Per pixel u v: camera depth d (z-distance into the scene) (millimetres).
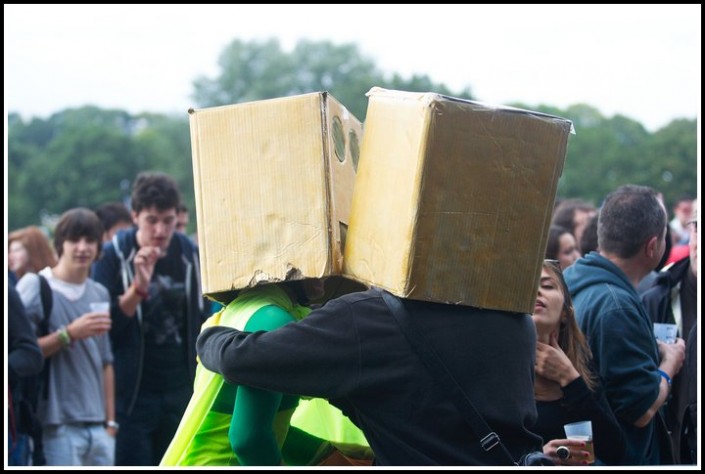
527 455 2748
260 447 2881
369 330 2727
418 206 2643
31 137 70250
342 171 3049
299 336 2721
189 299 5496
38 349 4566
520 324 2830
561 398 3613
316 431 3486
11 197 52781
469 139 2660
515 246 2762
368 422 2793
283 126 2895
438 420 2719
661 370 4070
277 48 68688
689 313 4430
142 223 5469
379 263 2773
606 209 4113
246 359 2723
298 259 2873
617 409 3738
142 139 57031
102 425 5328
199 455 3006
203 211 2998
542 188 2766
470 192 2689
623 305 3812
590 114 48375
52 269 5387
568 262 5301
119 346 5453
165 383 5469
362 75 59531
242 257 2941
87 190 53094
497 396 2738
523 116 2717
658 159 38219
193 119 3010
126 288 5535
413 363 2723
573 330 3705
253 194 2928
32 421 4781
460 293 2727
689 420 4027
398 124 2744
